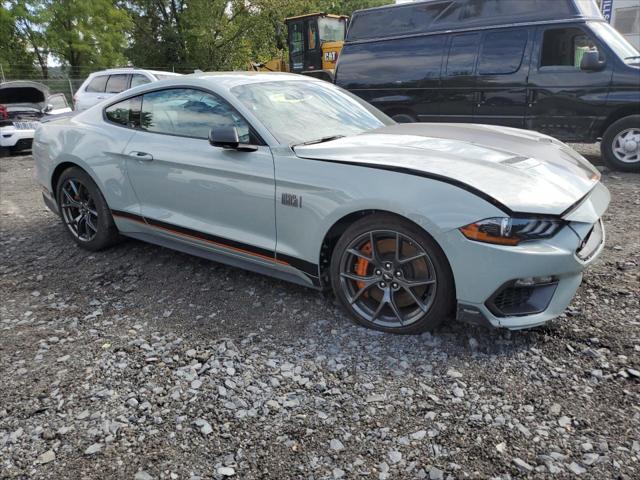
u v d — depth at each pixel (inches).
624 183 251.8
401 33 326.0
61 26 1179.9
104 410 94.7
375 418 90.3
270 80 151.3
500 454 81.1
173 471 80.2
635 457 79.3
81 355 113.0
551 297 105.3
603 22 284.0
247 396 97.3
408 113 332.5
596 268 146.5
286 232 124.5
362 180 110.9
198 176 138.0
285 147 124.3
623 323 116.0
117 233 174.1
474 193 100.7
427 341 112.8
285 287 143.1
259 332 120.0
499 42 293.0
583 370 100.7
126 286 148.8
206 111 140.4
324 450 83.5
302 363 107.0
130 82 427.5
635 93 260.7
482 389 96.6
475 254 99.9
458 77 307.3
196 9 1139.9
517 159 115.6
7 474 80.7
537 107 287.3
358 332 118.3
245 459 82.2
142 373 105.4
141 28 1249.4
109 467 81.3
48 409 95.3
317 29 581.6
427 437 85.4
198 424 90.3
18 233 202.5
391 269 112.4
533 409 90.8
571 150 138.9
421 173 106.0
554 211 100.4
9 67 1106.7
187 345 115.5
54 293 145.9
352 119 151.3
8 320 130.2
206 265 161.3
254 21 1171.3
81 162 166.6
